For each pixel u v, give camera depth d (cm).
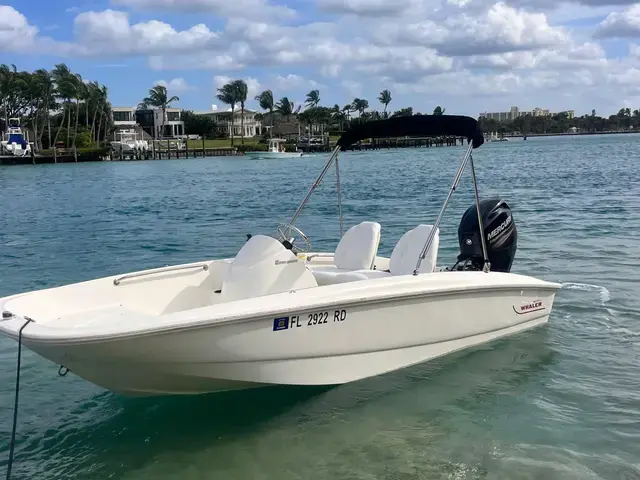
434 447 423
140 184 3797
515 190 2303
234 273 510
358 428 450
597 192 2109
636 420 457
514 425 452
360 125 631
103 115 9625
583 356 576
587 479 383
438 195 2258
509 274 616
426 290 516
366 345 499
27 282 959
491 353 581
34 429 461
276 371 463
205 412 477
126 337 399
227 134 12444
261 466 405
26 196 3027
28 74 8094
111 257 1202
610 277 858
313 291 478
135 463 414
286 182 3553
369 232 640
